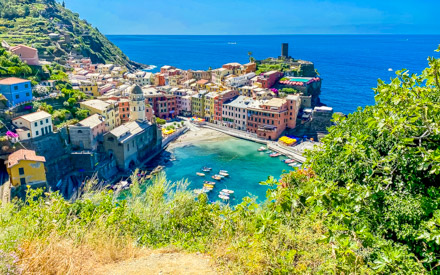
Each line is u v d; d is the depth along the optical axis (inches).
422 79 733.3
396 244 686.5
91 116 3880.4
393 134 705.0
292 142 4488.2
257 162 3939.5
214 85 6392.7
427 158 636.7
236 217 733.9
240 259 583.8
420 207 680.4
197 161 3981.3
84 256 568.7
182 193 971.3
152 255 629.9
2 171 3011.8
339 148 975.0
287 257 550.9
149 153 4195.4
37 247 506.3
